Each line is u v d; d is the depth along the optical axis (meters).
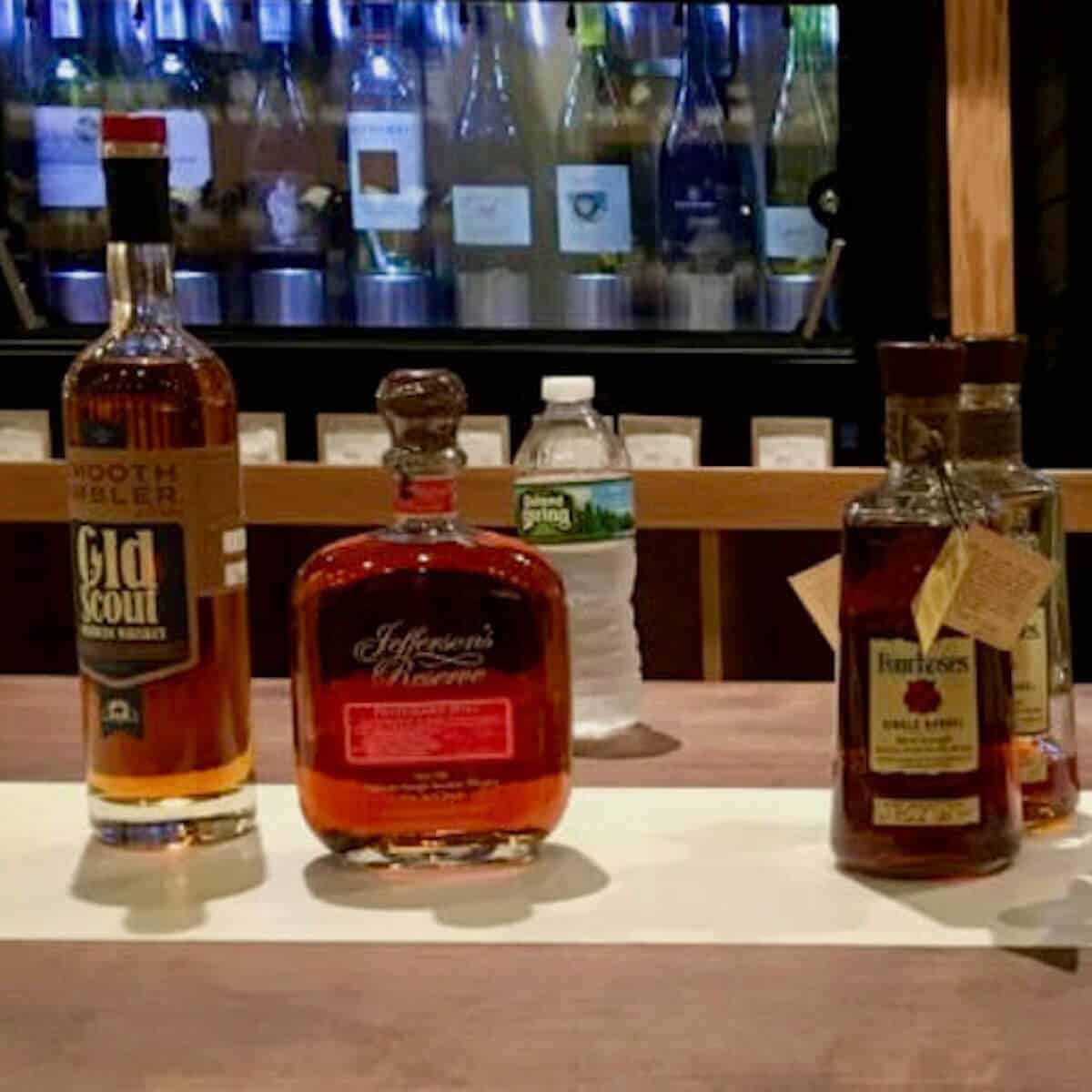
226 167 2.05
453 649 0.83
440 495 0.85
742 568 1.78
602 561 1.15
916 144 1.95
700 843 0.87
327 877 0.83
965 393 0.90
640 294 2.06
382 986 0.70
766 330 2.03
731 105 2.04
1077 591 1.99
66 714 1.16
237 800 0.89
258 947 0.74
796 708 1.16
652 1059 0.63
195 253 2.05
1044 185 2.01
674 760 1.03
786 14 2.02
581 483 1.15
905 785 0.81
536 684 0.84
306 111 2.05
